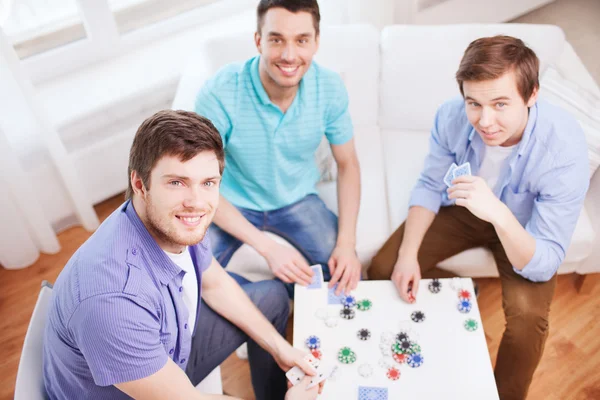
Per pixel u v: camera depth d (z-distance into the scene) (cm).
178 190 112
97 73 244
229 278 159
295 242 192
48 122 206
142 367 116
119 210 123
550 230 161
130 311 112
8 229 221
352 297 163
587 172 159
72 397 129
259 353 165
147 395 119
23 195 216
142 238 119
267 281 173
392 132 224
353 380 145
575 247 184
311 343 153
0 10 222
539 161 160
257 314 158
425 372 144
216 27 264
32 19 230
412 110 214
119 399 128
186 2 262
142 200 119
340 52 206
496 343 200
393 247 185
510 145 164
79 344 113
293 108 174
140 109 243
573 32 321
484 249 188
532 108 159
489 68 142
